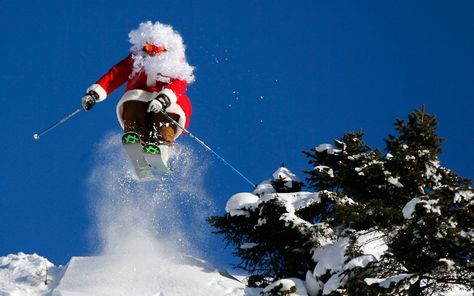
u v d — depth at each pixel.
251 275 41.69
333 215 34.69
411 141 35.56
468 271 29.94
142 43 27.17
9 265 39.28
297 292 34.53
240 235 41.97
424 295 30.70
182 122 26.89
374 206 31.77
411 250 29.67
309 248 37.62
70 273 36.22
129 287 34.78
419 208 29.11
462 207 29.77
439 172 33.38
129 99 26.62
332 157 41.66
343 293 29.14
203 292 34.66
